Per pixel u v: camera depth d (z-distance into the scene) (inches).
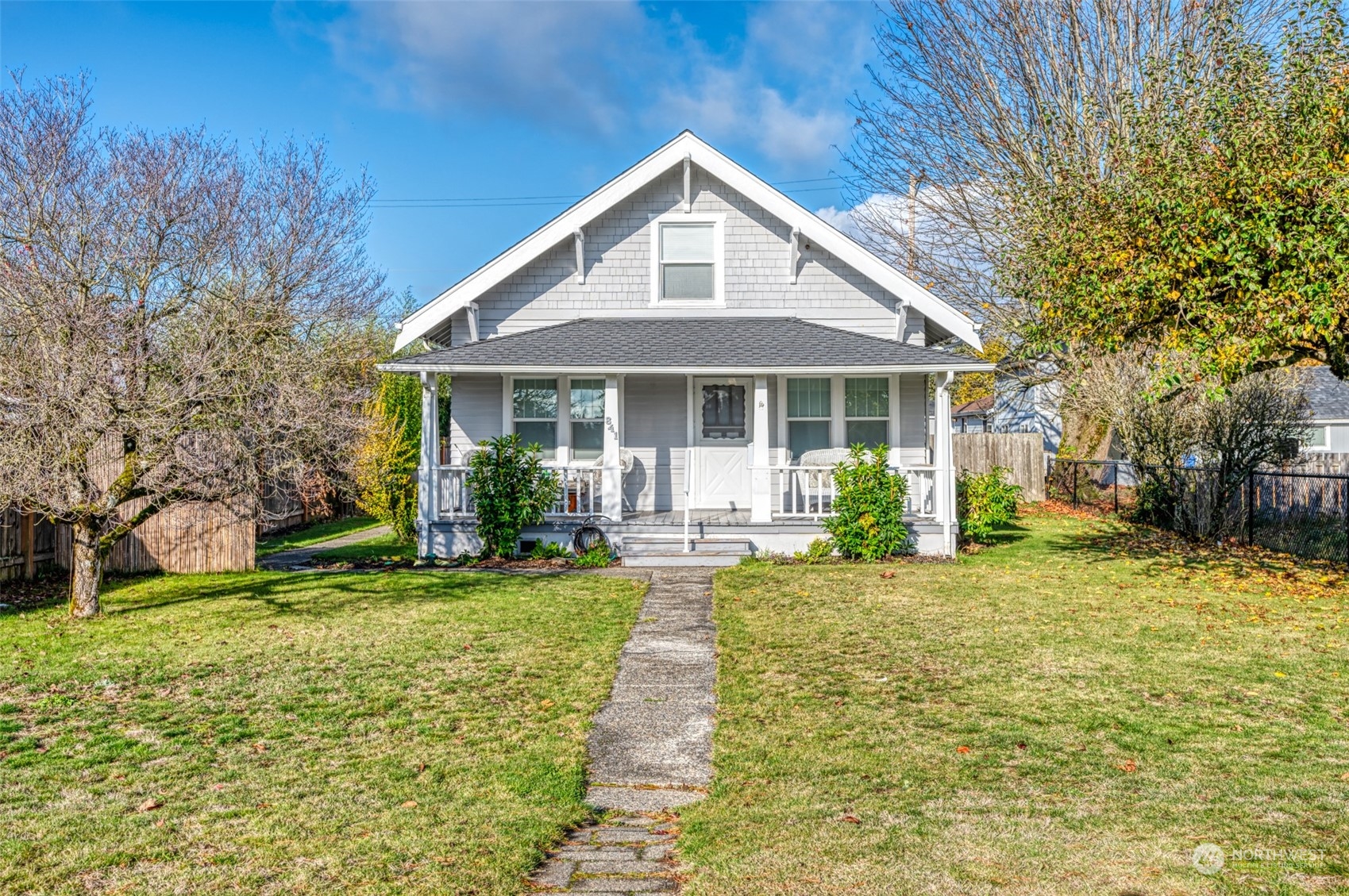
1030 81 1030.4
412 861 169.2
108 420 371.6
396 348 627.5
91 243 425.7
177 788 207.6
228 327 443.2
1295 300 367.9
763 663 321.4
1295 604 415.2
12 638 368.2
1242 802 194.4
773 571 522.6
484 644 350.3
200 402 403.9
